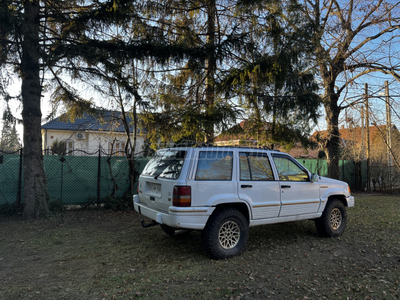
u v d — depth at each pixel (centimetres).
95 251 488
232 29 771
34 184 716
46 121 813
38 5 715
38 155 727
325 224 574
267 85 770
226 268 416
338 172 1326
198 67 796
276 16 734
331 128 1315
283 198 514
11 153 784
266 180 502
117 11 667
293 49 711
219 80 804
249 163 494
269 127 860
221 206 464
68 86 813
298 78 780
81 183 874
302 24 766
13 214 744
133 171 902
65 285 358
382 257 474
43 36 702
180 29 841
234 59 800
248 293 342
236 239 469
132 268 414
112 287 354
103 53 684
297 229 650
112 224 678
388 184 1495
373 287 363
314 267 427
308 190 550
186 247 514
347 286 365
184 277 384
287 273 403
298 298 332
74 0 739
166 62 771
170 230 543
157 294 337
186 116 710
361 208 959
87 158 884
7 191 792
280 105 797
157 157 526
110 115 893
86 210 828
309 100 786
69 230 616
